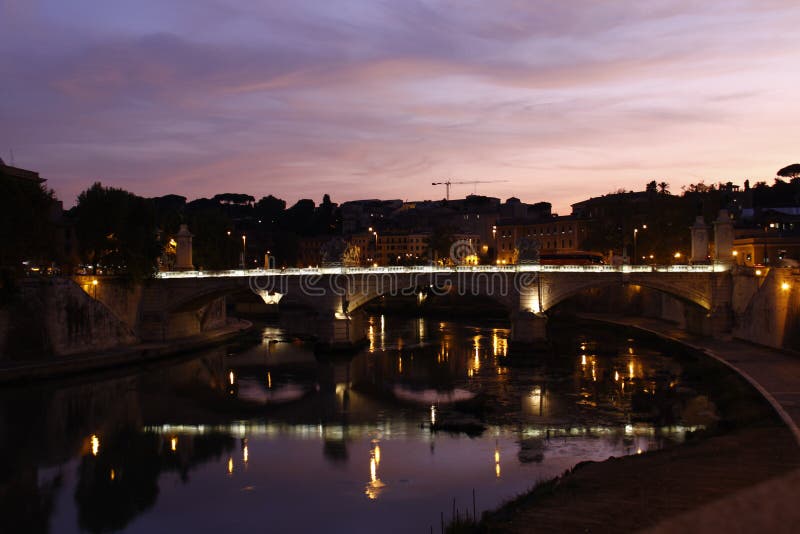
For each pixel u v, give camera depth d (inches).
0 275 3346.5
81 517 1860.2
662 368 3752.5
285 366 4084.6
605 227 6870.1
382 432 2586.1
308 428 2674.7
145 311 4635.8
